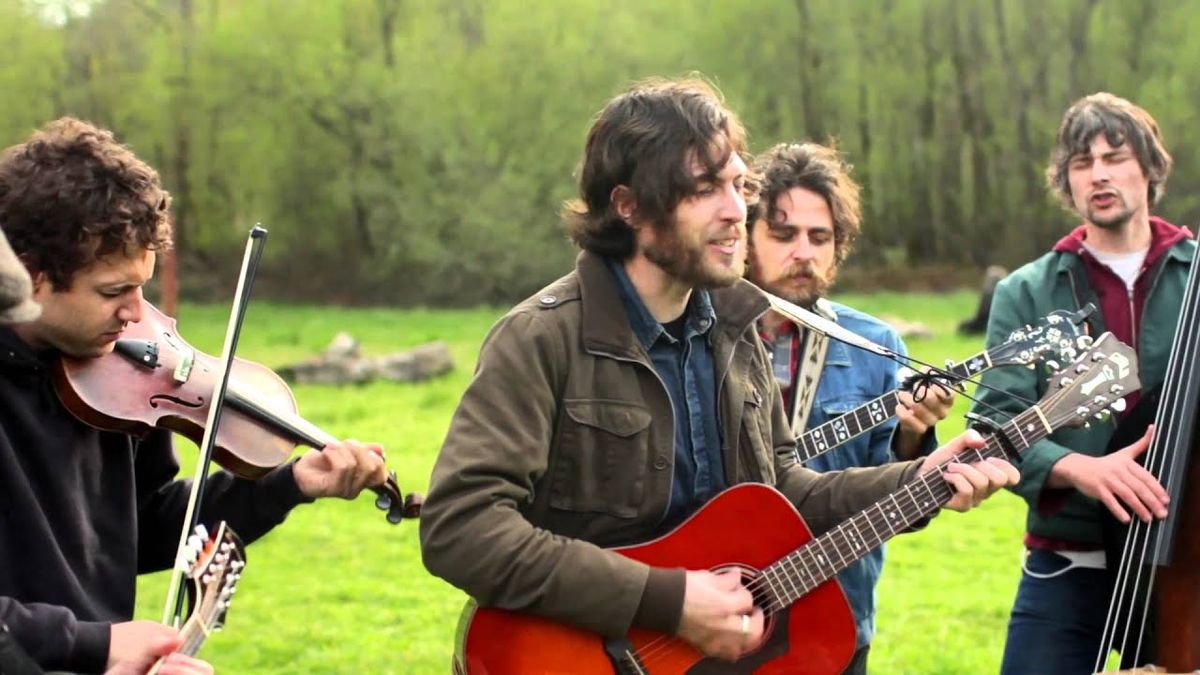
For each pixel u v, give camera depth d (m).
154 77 42.44
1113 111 4.30
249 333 27.11
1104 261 4.35
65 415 2.97
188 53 43.44
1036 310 4.40
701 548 3.32
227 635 7.37
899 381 4.26
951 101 43.50
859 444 4.22
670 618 3.16
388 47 44.31
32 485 2.85
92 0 43.72
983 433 3.60
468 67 42.47
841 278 40.97
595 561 3.12
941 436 12.13
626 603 3.13
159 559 3.35
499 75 42.09
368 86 42.28
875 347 3.71
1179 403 3.72
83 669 2.67
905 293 37.34
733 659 3.30
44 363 2.93
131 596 3.03
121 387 3.21
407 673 6.80
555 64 42.03
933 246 43.91
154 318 3.53
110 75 43.66
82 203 2.80
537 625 3.20
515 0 42.53
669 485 3.29
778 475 3.59
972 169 43.28
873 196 43.50
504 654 3.19
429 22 43.56
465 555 3.07
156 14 43.59
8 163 2.87
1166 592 3.67
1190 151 38.44
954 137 43.62
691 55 43.22
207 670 2.74
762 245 4.23
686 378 3.37
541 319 3.19
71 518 2.88
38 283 2.85
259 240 3.26
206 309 35.66
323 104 42.62
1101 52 41.22
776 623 3.36
